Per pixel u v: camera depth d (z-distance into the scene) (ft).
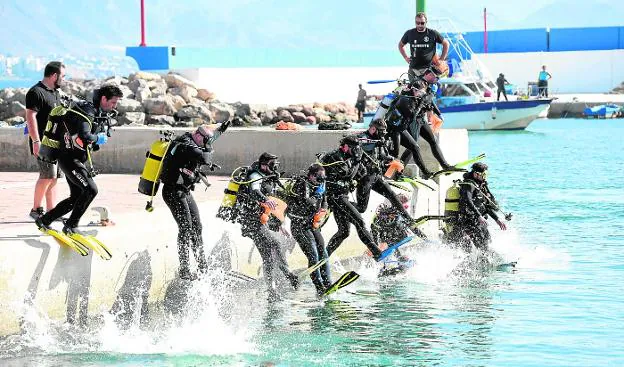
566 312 117.91
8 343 98.32
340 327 111.86
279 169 178.70
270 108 491.72
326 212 128.06
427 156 173.68
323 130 179.83
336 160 130.31
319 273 128.36
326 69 565.53
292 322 114.32
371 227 144.87
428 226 171.01
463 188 148.56
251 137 180.34
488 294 128.57
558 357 98.73
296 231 127.24
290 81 551.59
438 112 159.84
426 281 137.80
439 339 106.32
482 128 482.69
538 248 162.09
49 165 114.11
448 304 123.13
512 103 474.90
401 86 159.53
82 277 106.63
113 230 113.80
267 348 103.14
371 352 101.45
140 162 187.01
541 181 265.34
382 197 158.20
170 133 116.57
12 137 192.13
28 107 113.09
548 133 465.47
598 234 176.14
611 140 413.80
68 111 102.73
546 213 203.51
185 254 117.91
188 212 116.16
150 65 520.42
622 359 97.71
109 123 105.81
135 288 114.42
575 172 287.89
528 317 115.65
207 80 513.04
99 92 105.19
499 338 106.11
